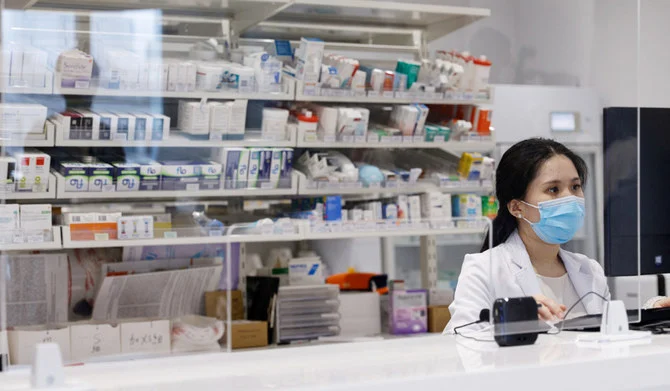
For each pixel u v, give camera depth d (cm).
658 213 259
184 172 298
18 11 265
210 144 309
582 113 286
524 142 246
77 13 277
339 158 361
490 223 239
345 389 149
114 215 224
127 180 283
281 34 341
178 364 179
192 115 303
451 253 375
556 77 308
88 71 276
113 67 283
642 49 314
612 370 175
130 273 212
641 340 202
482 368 164
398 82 363
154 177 289
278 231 317
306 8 335
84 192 276
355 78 352
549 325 212
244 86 319
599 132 271
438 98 368
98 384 154
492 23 345
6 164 259
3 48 261
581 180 251
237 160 316
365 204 364
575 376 170
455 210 383
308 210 346
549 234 237
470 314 226
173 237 230
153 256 225
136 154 289
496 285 232
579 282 242
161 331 192
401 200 369
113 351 188
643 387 178
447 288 382
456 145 374
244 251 353
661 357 181
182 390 146
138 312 198
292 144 340
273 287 350
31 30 268
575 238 256
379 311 378
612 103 276
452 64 366
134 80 287
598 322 222
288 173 336
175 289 200
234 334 341
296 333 355
